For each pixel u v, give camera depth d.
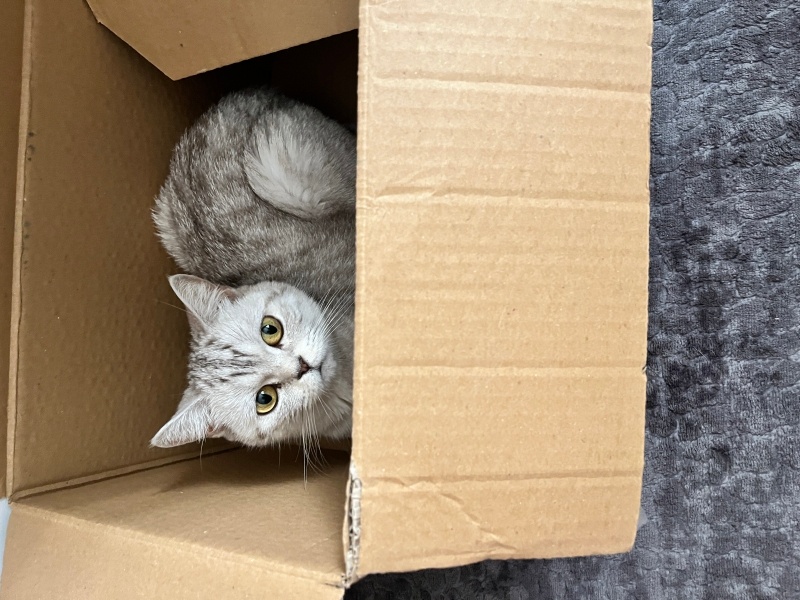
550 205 0.70
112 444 1.19
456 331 0.68
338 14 1.00
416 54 0.68
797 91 1.28
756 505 1.27
